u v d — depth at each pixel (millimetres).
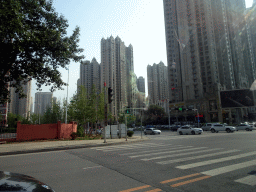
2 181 2725
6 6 9055
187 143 14547
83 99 26969
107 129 22953
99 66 107438
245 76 93125
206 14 75562
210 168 6215
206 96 63094
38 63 13742
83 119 27453
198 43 76312
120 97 101062
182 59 77250
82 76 104188
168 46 87375
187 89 74625
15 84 14727
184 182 4859
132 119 63031
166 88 115625
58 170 6348
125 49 115562
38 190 2652
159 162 7359
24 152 11039
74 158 8734
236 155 8414
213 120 60500
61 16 13953
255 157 7867
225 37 78938
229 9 92625
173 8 87375
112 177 5422
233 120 63281
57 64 14984
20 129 18188
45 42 12727
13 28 9477
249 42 102812
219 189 4309
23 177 3104
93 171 6148
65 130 21844
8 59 12125
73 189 4434
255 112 81938
